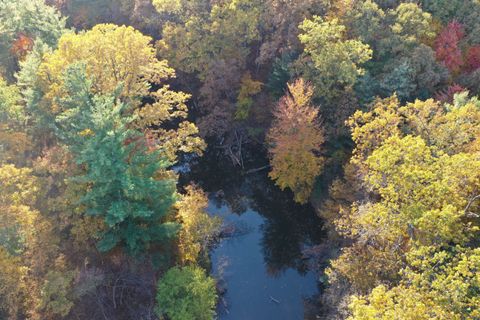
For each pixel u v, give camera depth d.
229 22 41.88
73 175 28.52
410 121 30.22
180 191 44.34
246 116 43.66
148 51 34.25
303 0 39.34
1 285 22.53
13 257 23.88
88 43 32.81
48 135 35.25
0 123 32.62
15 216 24.77
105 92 32.53
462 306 17.86
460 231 20.98
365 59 35.47
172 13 47.47
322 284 33.72
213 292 28.50
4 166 26.05
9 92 33.81
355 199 31.66
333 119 37.44
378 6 42.16
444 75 36.19
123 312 27.95
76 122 28.55
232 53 43.97
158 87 52.59
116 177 24.70
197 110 50.81
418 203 21.80
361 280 24.48
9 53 46.38
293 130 35.25
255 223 41.00
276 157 36.94
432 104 28.39
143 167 27.73
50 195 30.42
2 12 47.56
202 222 31.88
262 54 41.38
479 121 27.52
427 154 23.75
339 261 26.52
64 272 25.88
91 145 23.91
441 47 37.91
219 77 43.47
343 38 39.66
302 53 38.81
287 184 38.59
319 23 40.59
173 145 35.00
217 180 46.25
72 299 25.92
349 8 40.03
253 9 41.88
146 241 28.17
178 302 26.41
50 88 32.44
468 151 26.56
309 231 39.50
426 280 18.77
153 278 28.94
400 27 37.72
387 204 23.73
